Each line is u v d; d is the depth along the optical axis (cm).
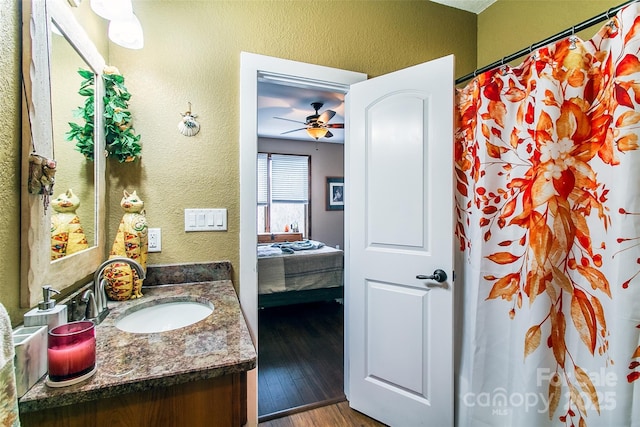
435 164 152
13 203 72
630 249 99
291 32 169
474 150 150
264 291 337
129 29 118
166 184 150
